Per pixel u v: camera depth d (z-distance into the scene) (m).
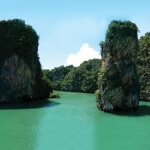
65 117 47.09
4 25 74.00
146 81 78.94
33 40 76.94
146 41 86.31
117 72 53.12
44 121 43.53
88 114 50.12
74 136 34.34
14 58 73.31
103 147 30.06
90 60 142.12
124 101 53.25
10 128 38.41
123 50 53.00
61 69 159.62
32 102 73.19
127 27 53.38
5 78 72.88
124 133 35.88
